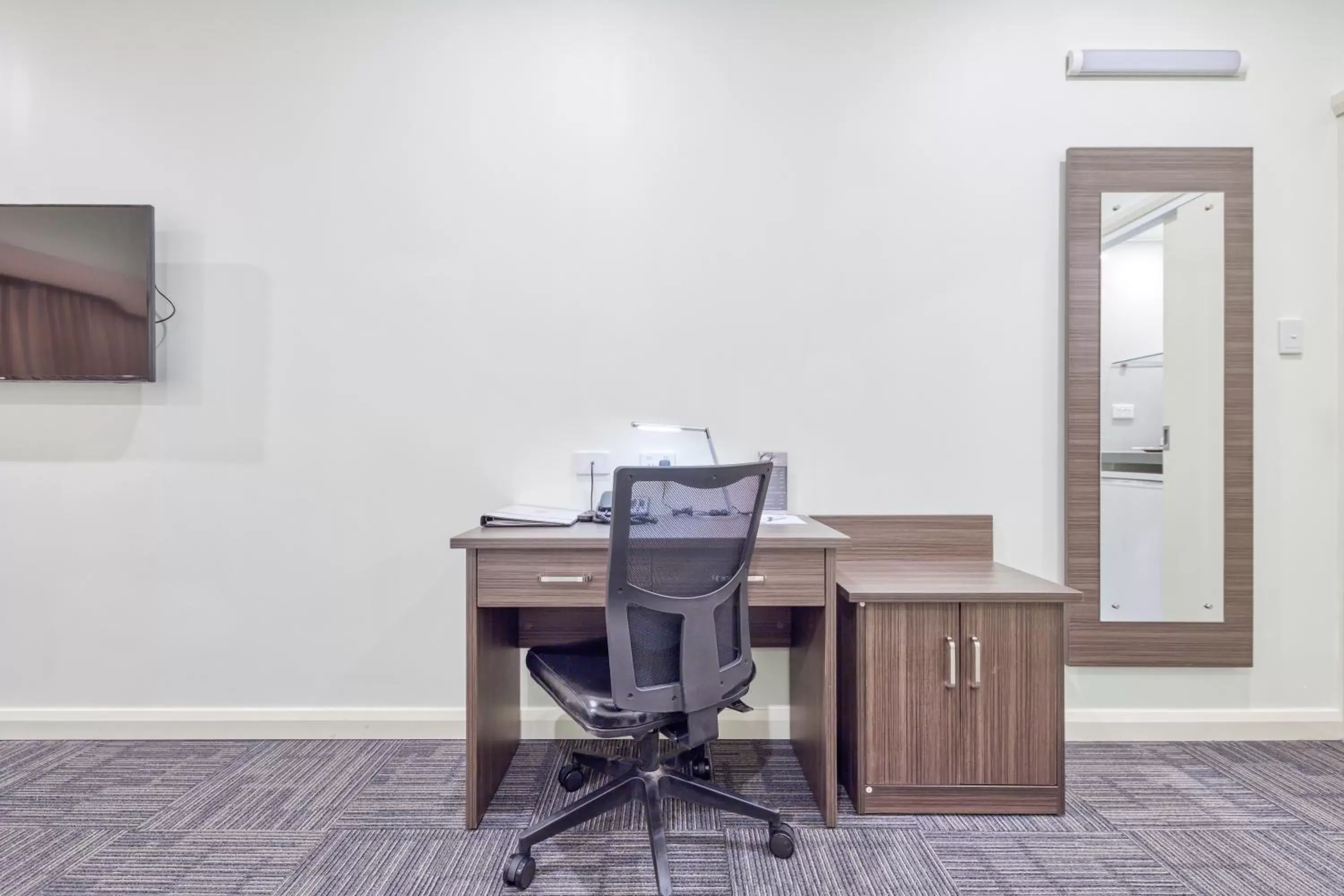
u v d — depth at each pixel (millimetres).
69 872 1369
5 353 1910
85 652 2004
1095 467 1985
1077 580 1988
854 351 2023
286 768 1817
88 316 1908
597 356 2021
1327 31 1989
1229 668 2004
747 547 1412
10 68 1991
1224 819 1562
